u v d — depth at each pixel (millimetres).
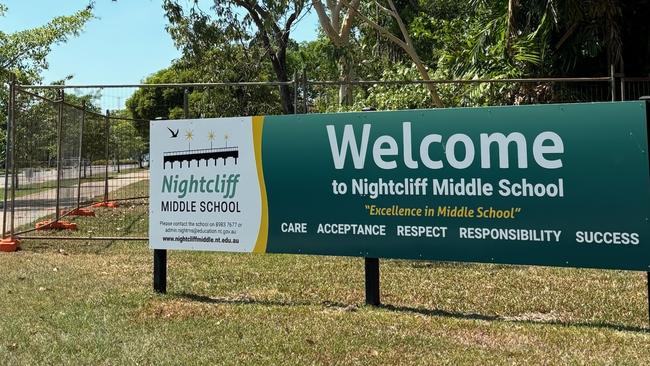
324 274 7012
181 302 5711
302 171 5609
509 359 4148
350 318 5168
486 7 13461
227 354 4258
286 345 4453
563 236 4723
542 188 4793
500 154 4926
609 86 11711
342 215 5461
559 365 4023
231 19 20234
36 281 6578
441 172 5121
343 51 17656
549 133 4773
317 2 16922
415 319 5121
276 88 23891
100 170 16078
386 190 5312
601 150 4625
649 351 4270
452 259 5074
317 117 5562
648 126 4547
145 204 16266
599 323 5055
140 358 4176
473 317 5250
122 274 7020
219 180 5883
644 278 6637
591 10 11422
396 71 16547
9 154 8992
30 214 13867
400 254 5254
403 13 21719
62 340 4559
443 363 4082
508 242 4891
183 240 6008
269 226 5703
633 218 4520
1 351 4312
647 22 12492
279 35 21047
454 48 14570
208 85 8570
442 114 5117
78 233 10648
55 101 10844
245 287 6398
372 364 4078
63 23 20094
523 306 5590
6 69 18703
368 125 5371
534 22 12484
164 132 6105
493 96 11883
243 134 5816
